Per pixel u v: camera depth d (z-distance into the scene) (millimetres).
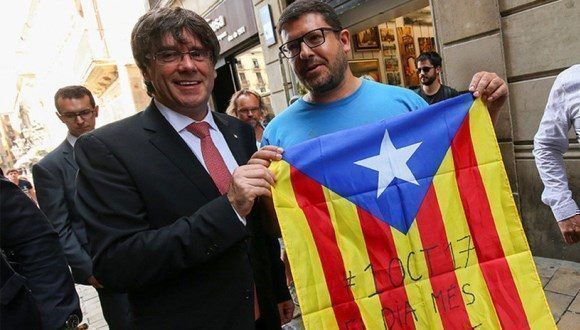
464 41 3248
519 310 1243
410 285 1244
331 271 1211
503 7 2949
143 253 1007
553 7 2682
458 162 1311
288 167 1238
